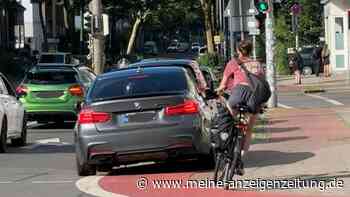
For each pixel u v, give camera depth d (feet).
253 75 43.75
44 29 278.05
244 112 43.45
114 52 306.55
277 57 192.75
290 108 101.40
